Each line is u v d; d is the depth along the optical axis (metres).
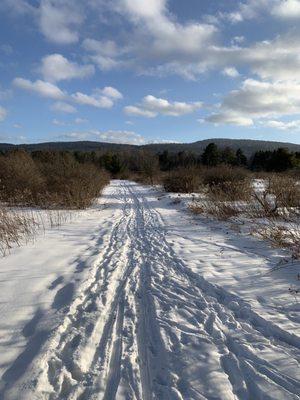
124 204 18.73
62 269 6.39
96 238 9.43
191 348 3.80
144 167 46.31
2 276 5.93
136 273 6.32
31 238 9.17
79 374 3.36
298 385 3.18
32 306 4.71
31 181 16.84
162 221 12.33
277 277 5.84
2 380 3.18
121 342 3.93
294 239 7.50
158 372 3.43
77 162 22.72
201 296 5.23
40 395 2.99
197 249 7.99
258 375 3.31
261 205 12.07
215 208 12.69
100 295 5.22
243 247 8.02
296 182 12.54
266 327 4.26
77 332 4.11
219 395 3.06
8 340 3.86
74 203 16.19
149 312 4.71
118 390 3.13
